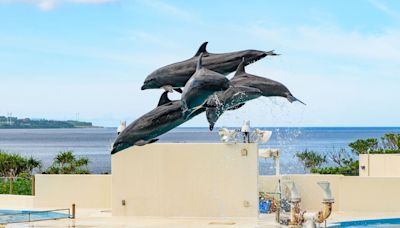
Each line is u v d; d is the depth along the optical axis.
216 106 11.67
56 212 22.30
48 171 31.91
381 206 21.78
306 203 21.64
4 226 18.83
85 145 128.12
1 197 24.28
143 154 20.92
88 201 23.08
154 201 20.86
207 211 20.61
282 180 20.38
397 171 24.42
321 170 29.78
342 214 20.97
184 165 20.75
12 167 33.88
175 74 11.77
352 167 31.47
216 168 20.61
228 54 11.76
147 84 11.97
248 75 11.89
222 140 20.67
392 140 37.25
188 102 10.95
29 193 26.34
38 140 162.75
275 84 11.83
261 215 20.81
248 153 20.47
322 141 137.62
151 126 12.12
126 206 20.97
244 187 20.47
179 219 20.22
